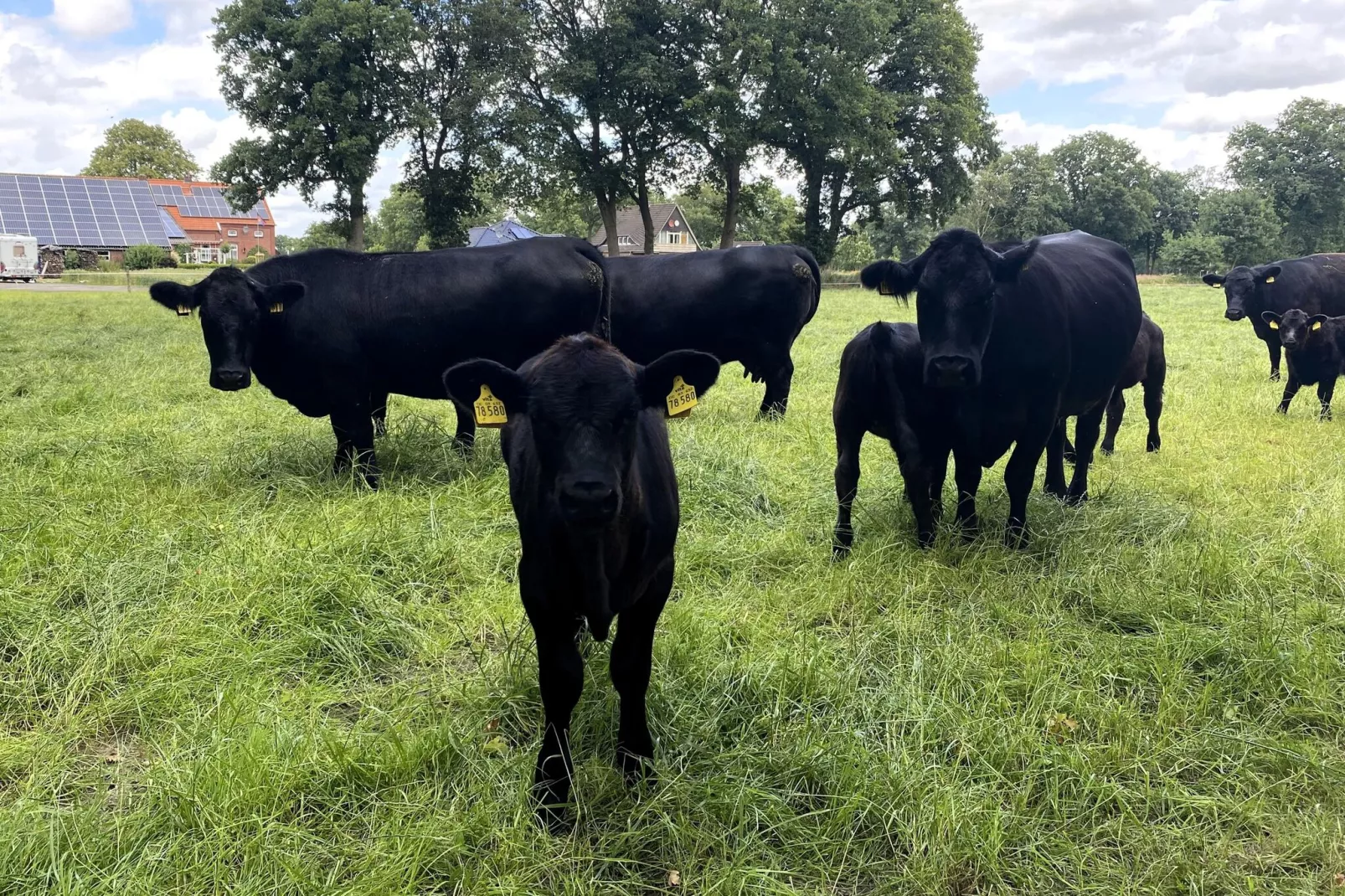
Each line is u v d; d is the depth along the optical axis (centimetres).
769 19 3703
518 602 475
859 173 4081
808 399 1114
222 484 668
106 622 435
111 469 692
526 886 277
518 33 3706
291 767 324
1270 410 1042
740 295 977
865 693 386
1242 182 8644
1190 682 402
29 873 278
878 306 3100
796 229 4712
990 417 566
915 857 288
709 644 424
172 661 408
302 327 718
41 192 6906
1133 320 673
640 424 323
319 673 416
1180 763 338
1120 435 914
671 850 298
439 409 1063
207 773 315
